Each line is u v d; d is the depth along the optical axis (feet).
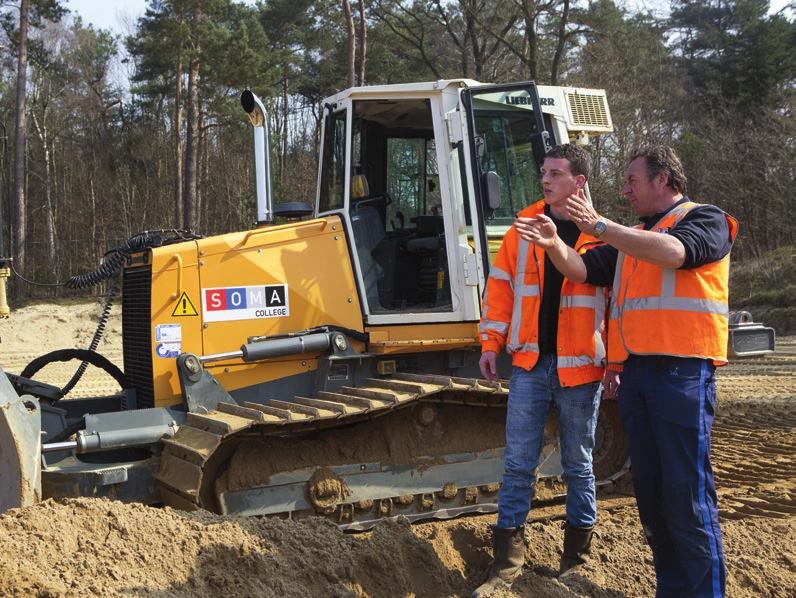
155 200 122.21
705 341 10.80
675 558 11.48
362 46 71.05
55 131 123.34
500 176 18.39
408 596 11.86
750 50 112.47
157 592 9.89
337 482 16.34
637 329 11.10
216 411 15.98
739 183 91.50
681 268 10.68
